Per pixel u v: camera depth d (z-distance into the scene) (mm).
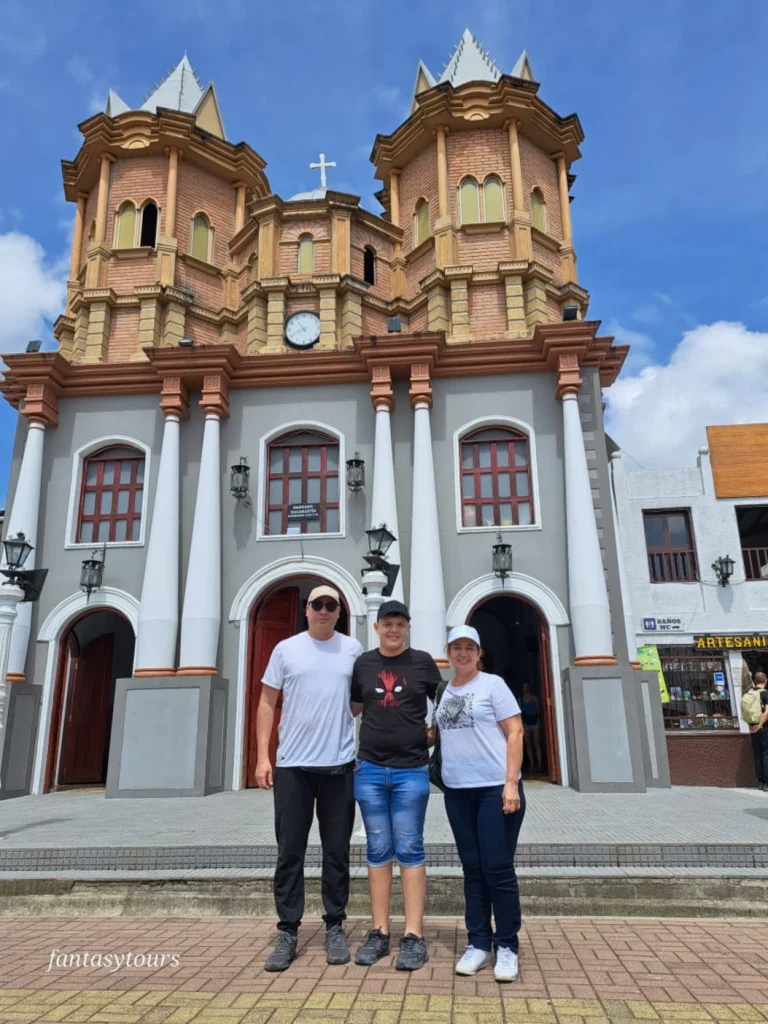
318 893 5949
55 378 15031
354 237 17750
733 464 19922
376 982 4133
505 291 16469
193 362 14625
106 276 17844
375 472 13984
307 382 14930
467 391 14672
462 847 4480
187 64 21609
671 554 19625
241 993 3986
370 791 4613
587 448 14023
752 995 3912
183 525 14320
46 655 13922
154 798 11977
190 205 18859
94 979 4270
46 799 12203
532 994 3930
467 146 17984
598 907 5766
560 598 13453
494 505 14172
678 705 18578
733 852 6328
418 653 4852
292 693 4789
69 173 19500
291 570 13938
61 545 14500
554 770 12906
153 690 12703
